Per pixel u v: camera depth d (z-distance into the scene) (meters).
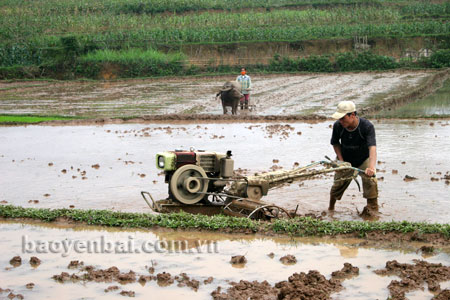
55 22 71.31
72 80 53.34
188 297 6.70
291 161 15.66
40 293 6.87
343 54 59.38
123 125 25.22
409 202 11.36
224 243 8.86
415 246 8.59
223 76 55.56
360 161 10.96
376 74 53.91
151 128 23.80
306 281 7.01
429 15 75.88
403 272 7.25
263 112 29.33
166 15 82.62
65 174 14.70
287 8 86.06
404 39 62.75
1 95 41.56
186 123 25.66
